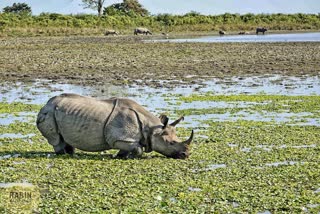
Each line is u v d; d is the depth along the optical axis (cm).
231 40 8494
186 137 2094
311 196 1391
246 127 2281
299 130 2217
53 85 3725
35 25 10519
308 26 12925
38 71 4481
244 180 1522
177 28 12131
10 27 10125
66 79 4034
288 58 5272
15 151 1862
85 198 1359
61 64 4925
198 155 1808
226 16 12975
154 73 4325
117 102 1836
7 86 3681
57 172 1584
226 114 2605
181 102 2966
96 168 1631
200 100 3022
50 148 1919
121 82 3847
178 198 1369
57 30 10438
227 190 1429
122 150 1798
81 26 11069
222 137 2083
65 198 1355
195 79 3981
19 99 3106
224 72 4362
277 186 1470
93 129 1802
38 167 1641
